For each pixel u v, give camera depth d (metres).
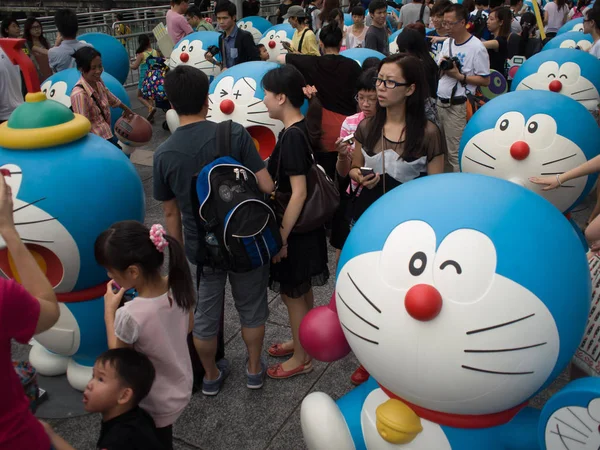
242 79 5.11
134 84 11.89
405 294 2.06
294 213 3.00
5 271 3.25
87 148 3.11
